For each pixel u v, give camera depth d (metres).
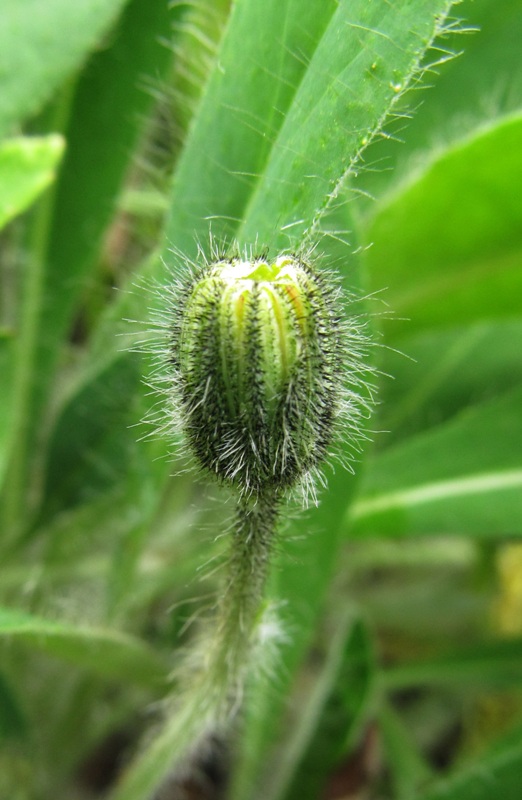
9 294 0.08
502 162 0.07
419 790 0.08
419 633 0.10
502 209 0.07
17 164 0.06
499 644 0.09
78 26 0.06
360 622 0.07
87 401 0.07
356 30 0.05
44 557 0.08
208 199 0.06
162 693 0.07
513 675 0.08
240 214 0.05
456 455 0.08
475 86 0.09
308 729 0.07
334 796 0.09
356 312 0.06
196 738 0.06
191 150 0.06
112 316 0.07
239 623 0.05
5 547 0.08
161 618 0.09
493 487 0.08
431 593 0.10
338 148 0.05
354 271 0.06
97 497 0.08
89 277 0.08
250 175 0.05
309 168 0.05
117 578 0.07
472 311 0.08
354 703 0.07
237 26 0.05
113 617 0.07
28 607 0.08
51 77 0.06
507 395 0.08
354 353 0.05
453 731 0.10
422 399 0.09
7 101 0.06
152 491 0.06
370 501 0.08
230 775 0.09
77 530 0.08
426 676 0.09
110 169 0.07
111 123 0.07
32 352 0.08
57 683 0.08
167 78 0.07
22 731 0.07
